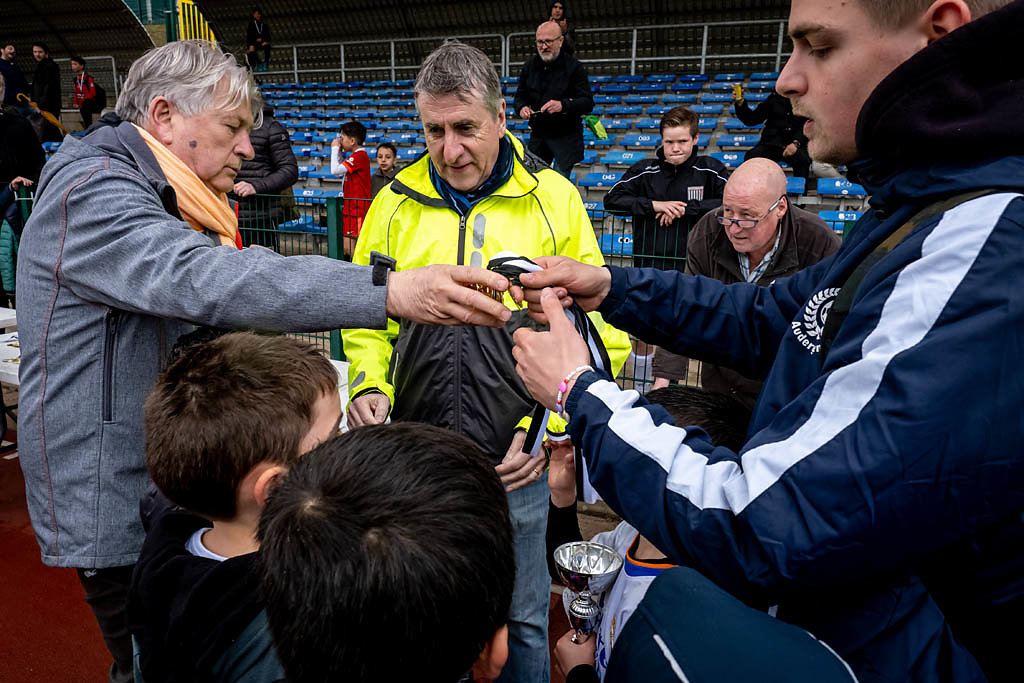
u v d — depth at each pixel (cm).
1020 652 70
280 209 501
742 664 56
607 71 1592
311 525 65
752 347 122
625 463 77
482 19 1661
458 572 64
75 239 126
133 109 144
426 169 179
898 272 68
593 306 127
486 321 117
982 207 65
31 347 135
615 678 63
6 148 554
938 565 72
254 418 94
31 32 1836
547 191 177
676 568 66
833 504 63
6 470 367
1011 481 63
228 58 147
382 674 64
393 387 182
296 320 117
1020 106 66
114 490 136
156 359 138
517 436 168
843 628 70
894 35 73
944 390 60
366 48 1792
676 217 371
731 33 1491
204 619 84
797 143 704
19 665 229
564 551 113
